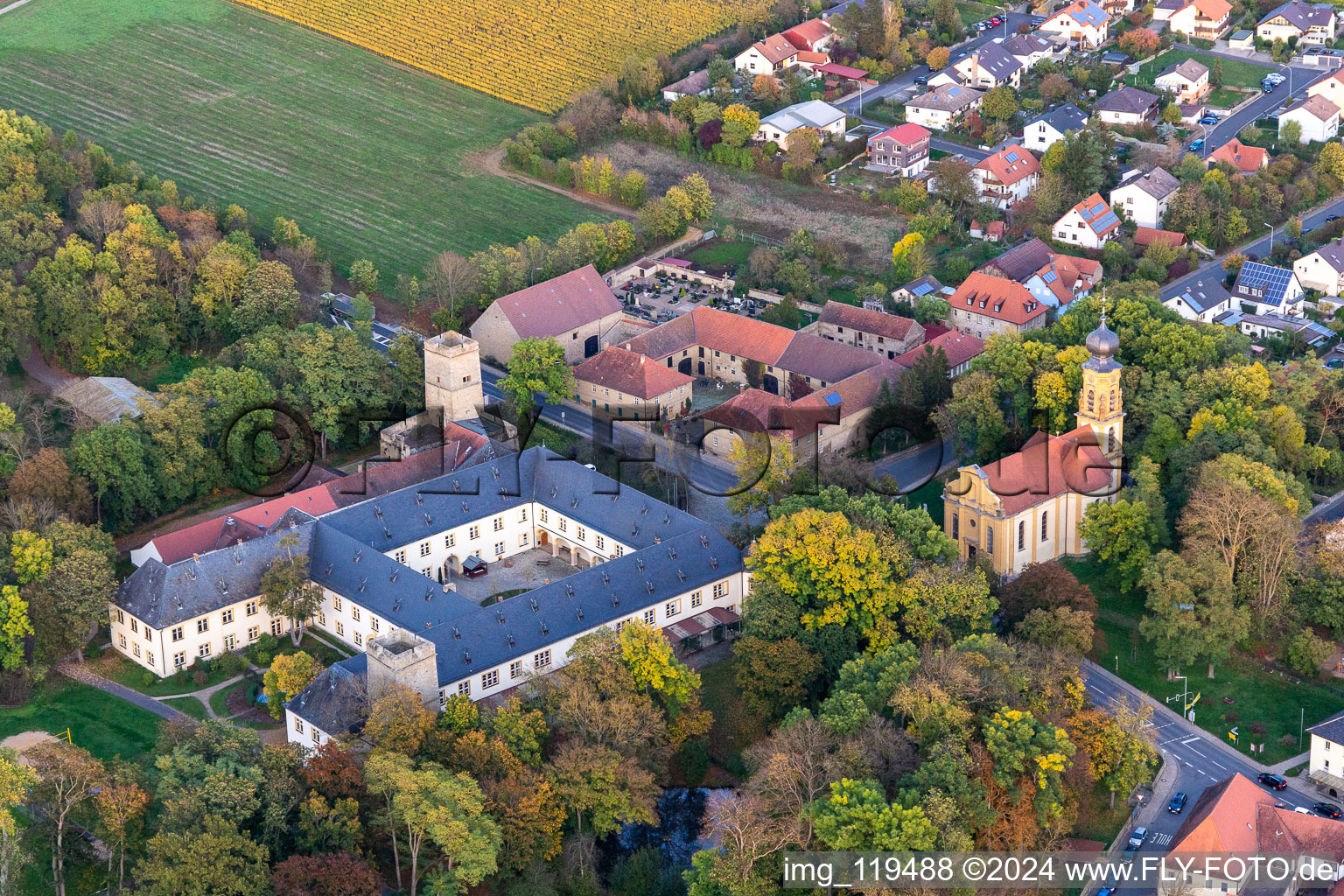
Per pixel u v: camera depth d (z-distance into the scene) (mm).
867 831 196625
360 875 194750
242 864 194625
